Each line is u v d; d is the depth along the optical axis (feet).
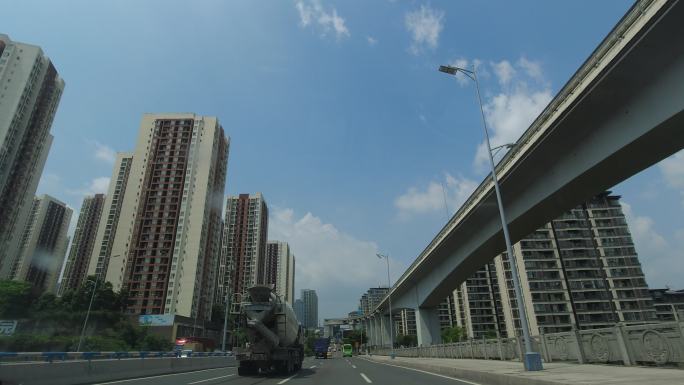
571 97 77.56
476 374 55.67
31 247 383.04
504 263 375.45
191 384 51.24
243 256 351.05
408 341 518.37
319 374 72.54
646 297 349.82
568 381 34.99
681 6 56.85
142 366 69.10
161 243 353.92
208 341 303.48
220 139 419.33
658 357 45.32
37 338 187.93
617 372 41.39
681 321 42.34
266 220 395.55
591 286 354.74
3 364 41.11
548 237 373.81
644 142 71.41
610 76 69.36
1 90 272.10
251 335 72.28
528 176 102.83
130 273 346.54
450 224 151.43
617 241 370.73
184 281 343.67
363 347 444.96
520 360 78.84
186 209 364.58
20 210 289.12
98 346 203.51
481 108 72.43
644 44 62.75
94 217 424.46
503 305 367.86
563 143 87.81
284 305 79.46
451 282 188.75
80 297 257.14
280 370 74.59
